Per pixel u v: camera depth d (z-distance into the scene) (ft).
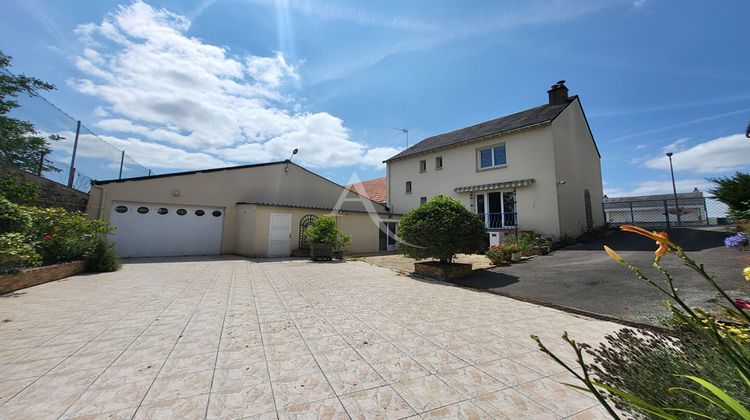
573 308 16.53
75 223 27.02
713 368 5.46
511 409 7.59
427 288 22.49
